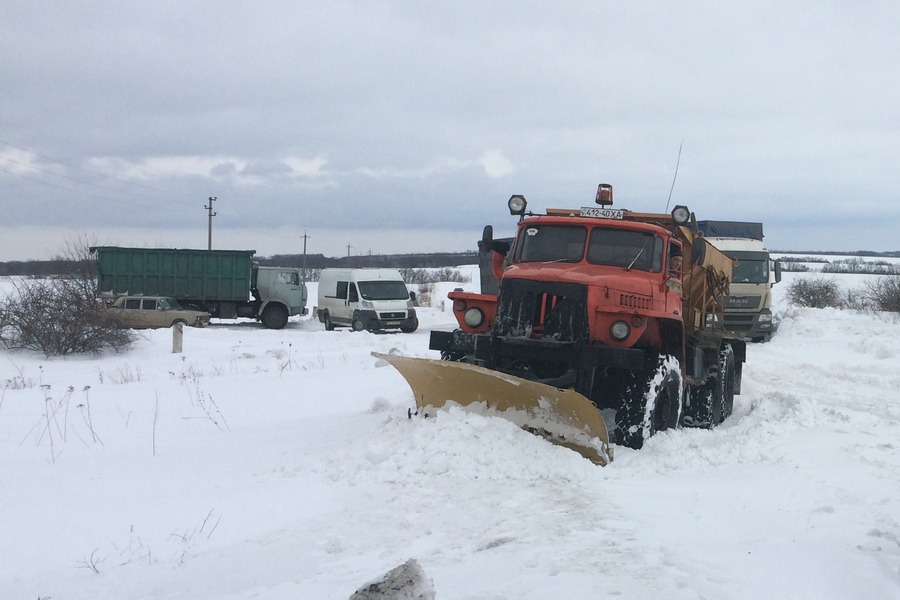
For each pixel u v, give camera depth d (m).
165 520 6.51
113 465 8.47
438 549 5.24
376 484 7.21
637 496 6.55
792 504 6.12
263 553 5.48
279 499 6.91
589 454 8.02
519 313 9.06
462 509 6.21
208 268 33.75
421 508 6.32
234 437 9.76
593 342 8.95
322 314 33.94
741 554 4.91
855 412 11.08
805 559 4.80
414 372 8.70
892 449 8.37
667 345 9.86
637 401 8.70
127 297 31.06
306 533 5.88
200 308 34.19
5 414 11.59
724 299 13.20
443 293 52.56
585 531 5.40
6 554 5.88
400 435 8.21
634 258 9.87
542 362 9.13
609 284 9.02
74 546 6.01
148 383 14.90
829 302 35.31
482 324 9.62
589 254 9.99
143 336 24.61
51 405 12.34
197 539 6.02
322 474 7.67
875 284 34.06
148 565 5.53
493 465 7.46
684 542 5.15
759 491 6.61
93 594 5.03
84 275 28.28
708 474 7.59
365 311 31.44
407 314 31.83
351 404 11.95
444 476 7.31
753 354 21.92
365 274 32.34
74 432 10.30
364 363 18.34
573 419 8.09
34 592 5.15
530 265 9.98
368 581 4.33
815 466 7.63
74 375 18.50
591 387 8.73
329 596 4.51
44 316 22.59
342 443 8.59
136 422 10.96
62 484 7.75
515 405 8.38
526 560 4.80
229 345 24.25
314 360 19.80
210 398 12.54
